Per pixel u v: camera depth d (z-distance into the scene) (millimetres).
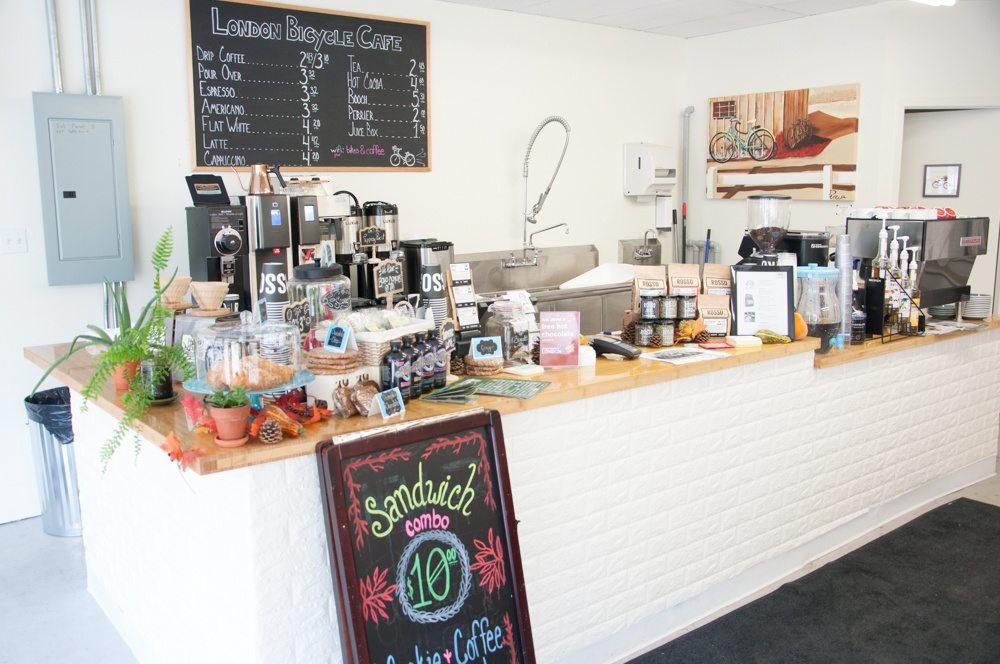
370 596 1846
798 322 3271
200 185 3662
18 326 3854
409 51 4969
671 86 6598
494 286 5598
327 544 1974
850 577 3330
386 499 1912
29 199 3814
